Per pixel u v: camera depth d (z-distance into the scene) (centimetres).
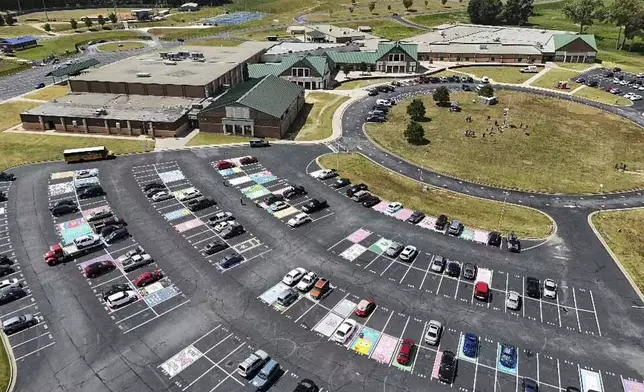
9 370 5541
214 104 12412
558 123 13775
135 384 5406
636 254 7938
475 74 18725
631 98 15962
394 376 5572
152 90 14075
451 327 6309
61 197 9250
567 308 6694
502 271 7412
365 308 6400
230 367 5641
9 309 6456
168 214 8712
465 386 5466
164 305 6556
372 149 11762
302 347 5941
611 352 6000
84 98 13825
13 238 7962
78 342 5953
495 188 10062
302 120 13675
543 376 5628
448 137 12600
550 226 8675
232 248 7794
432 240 8144
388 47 18638
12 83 17150
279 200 9175
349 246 7925
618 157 11725
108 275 7112
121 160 10844
